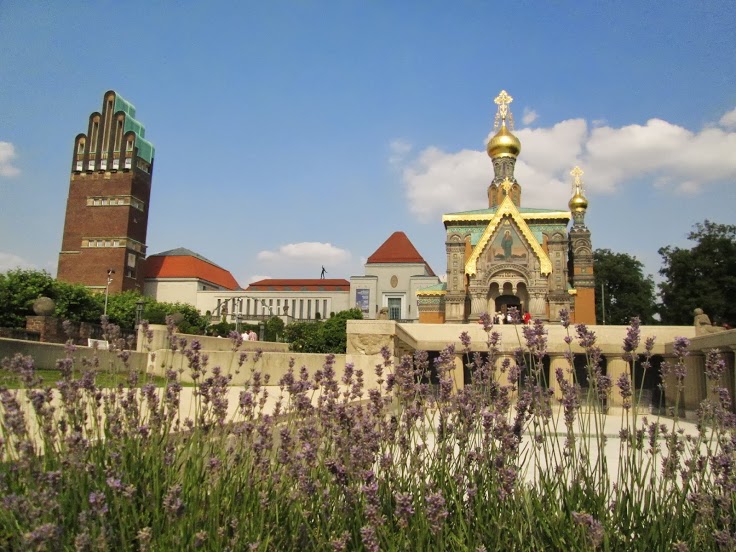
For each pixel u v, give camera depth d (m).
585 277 62.28
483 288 56.44
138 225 110.38
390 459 4.96
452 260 59.91
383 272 94.88
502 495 4.69
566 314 5.93
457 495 4.87
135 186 109.69
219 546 3.99
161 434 5.54
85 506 3.96
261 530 4.21
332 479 4.92
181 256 115.38
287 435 5.00
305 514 4.40
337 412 5.49
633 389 5.21
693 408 25.81
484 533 4.59
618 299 79.50
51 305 29.52
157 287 110.81
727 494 4.81
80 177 109.44
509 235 57.12
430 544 4.27
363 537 3.54
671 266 63.19
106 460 4.91
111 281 104.12
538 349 6.07
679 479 7.55
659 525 4.57
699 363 25.89
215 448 5.43
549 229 59.09
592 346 5.81
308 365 19.86
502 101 70.81
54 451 4.82
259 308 107.44
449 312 58.62
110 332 7.63
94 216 107.69
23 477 4.20
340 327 55.78
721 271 60.44
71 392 5.32
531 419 6.88
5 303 54.59
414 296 93.44
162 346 21.95
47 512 3.64
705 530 4.50
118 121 111.19
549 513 4.84
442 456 5.39
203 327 67.50
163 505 4.20
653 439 5.31
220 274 122.69
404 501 3.89
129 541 4.03
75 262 106.12
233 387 16.56
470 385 6.21
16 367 5.30
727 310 59.47
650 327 31.25
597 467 5.39
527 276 56.03
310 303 106.81
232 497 4.59
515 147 68.69
